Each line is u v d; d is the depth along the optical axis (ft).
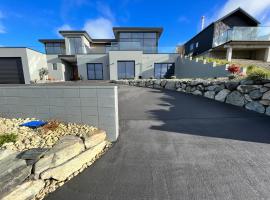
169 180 7.50
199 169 8.21
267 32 43.80
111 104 10.82
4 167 6.23
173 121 15.19
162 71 57.06
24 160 6.79
